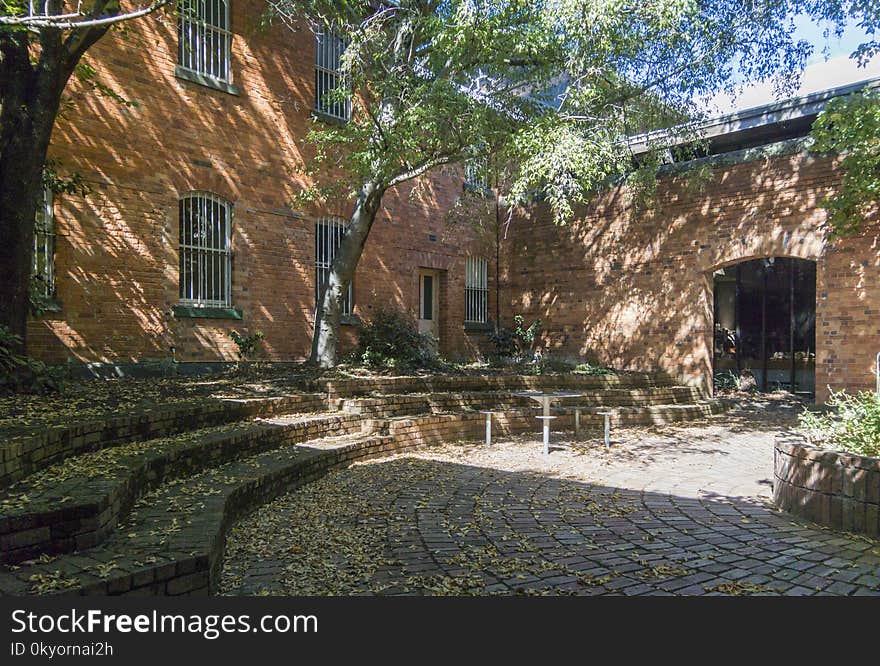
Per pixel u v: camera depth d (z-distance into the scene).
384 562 4.16
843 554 4.30
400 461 7.68
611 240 15.34
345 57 9.75
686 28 9.42
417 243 15.24
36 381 7.04
